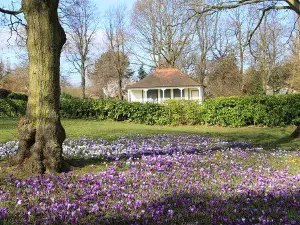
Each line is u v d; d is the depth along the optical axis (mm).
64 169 6633
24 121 6402
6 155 8516
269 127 19672
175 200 4984
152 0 49906
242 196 5145
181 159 8258
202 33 50469
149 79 45781
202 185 5855
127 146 10984
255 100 20000
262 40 43688
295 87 39094
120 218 4270
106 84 64062
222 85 46250
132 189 5535
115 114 23516
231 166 7605
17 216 4238
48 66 6457
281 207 4648
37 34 6395
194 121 21766
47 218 4141
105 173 6387
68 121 22109
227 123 20859
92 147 10180
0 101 23812
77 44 52125
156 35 50656
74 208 4562
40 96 6414
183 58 57031
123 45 56812
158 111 22281
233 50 41750
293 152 9844
